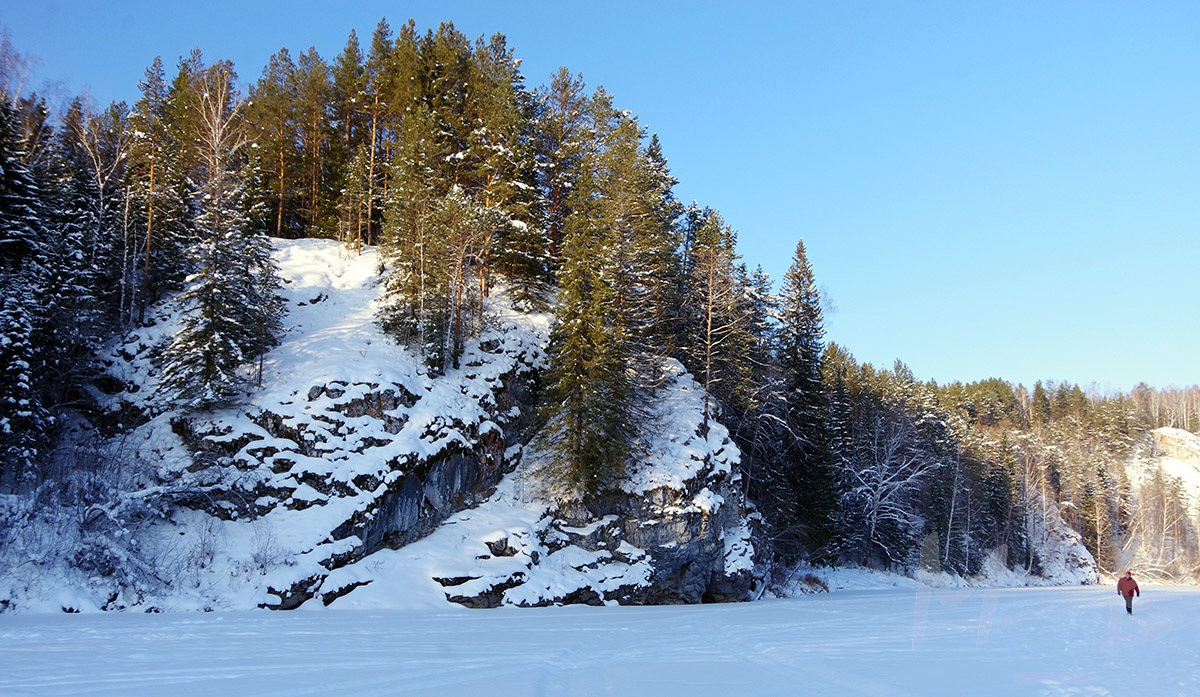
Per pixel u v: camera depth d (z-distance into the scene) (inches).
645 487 1331.2
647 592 1243.8
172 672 420.8
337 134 2094.0
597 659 520.1
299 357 1327.5
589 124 1923.0
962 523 2449.6
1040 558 2824.8
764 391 1705.2
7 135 1165.1
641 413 1424.7
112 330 1322.6
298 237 2121.1
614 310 1346.0
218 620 725.9
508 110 1718.8
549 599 1085.8
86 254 1322.6
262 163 1966.0
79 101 1643.7
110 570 843.4
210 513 1032.2
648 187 1701.5
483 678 427.8
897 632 743.7
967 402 3939.5
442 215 1449.3
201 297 1167.6
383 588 989.2
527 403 1525.6
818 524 1755.7
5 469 956.6
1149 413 5162.4
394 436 1198.9
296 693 370.9
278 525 1023.0
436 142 1755.7
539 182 1934.1
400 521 1136.8
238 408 1160.8
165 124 1740.9
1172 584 2908.5
